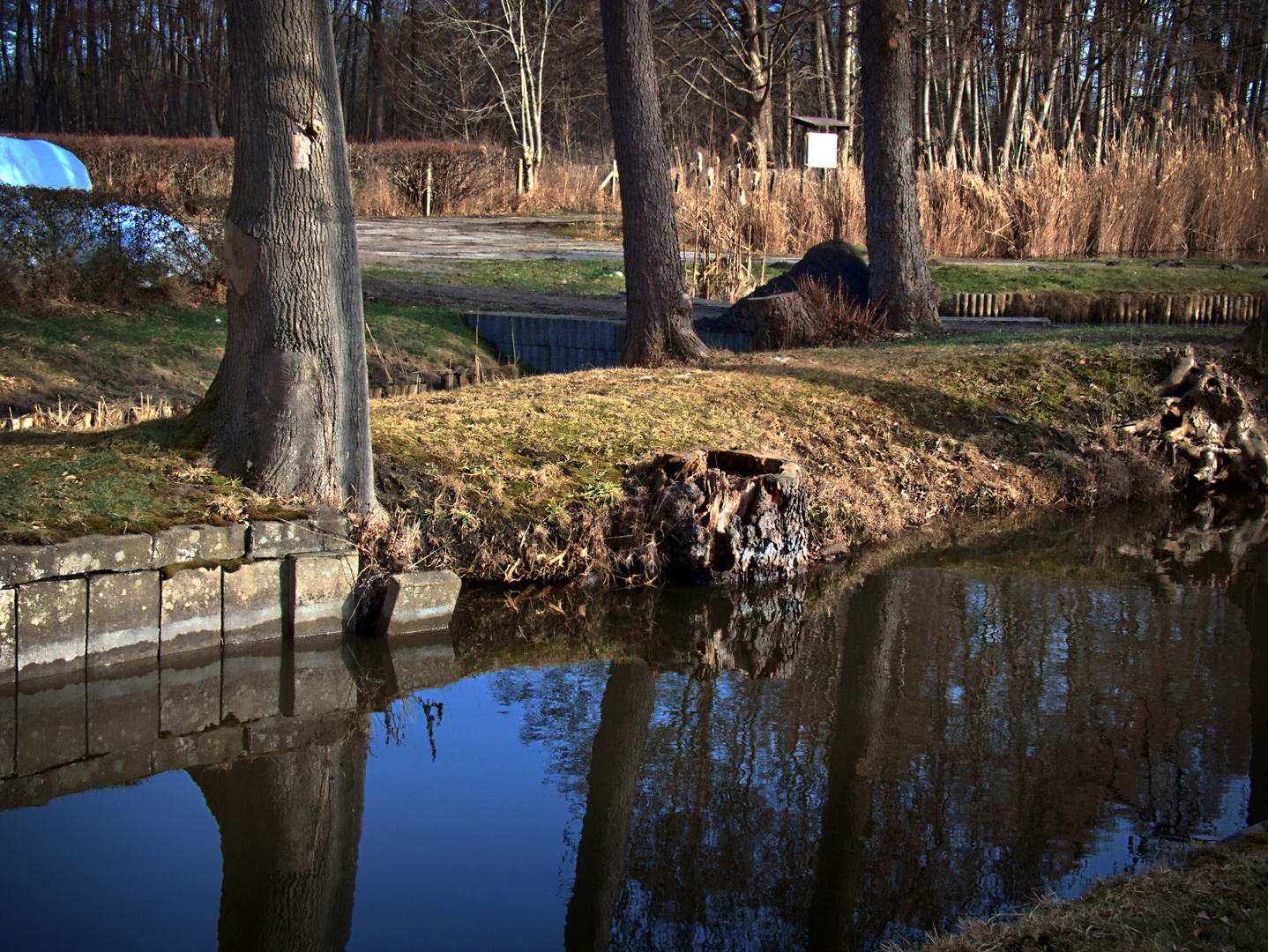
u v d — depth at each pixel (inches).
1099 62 1111.0
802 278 534.6
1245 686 212.5
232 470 234.4
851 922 135.6
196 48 2089.1
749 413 340.5
